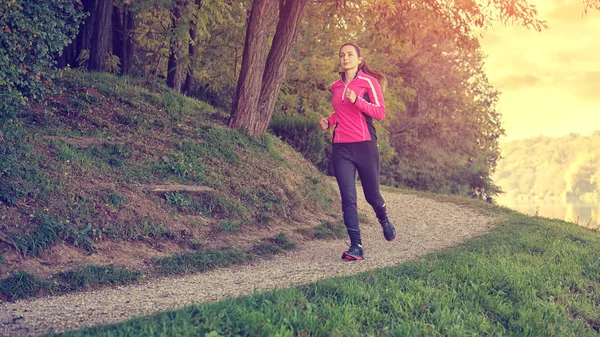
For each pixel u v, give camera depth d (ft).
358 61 21.74
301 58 84.79
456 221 40.81
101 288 19.31
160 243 25.02
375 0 47.52
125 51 67.72
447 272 18.66
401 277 17.63
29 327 13.85
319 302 14.71
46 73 30.17
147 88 51.70
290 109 82.17
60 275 19.42
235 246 26.63
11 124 27.66
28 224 22.04
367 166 21.88
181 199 29.45
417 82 109.91
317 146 72.64
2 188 23.24
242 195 33.60
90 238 23.00
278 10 48.19
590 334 14.92
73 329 13.43
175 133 40.63
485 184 129.59
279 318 13.07
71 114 38.86
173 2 62.18
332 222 35.50
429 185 115.55
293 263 23.49
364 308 14.32
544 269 20.12
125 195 26.94
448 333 13.32
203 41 72.54
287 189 37.58
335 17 61.46
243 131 45.50
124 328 12.22
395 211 45.93
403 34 52.95
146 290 18.79
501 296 16.84
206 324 12.39
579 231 32.63
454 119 114.62
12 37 26.05
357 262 22.45
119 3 66.44
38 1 27.48
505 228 33.71
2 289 17.58
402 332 12.99
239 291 17.78
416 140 111.75
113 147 33.63
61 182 25.55
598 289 18.74
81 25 57.62
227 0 65.51
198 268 22.58
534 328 14.62
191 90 79.30
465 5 46.52
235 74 73.31
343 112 21.72
